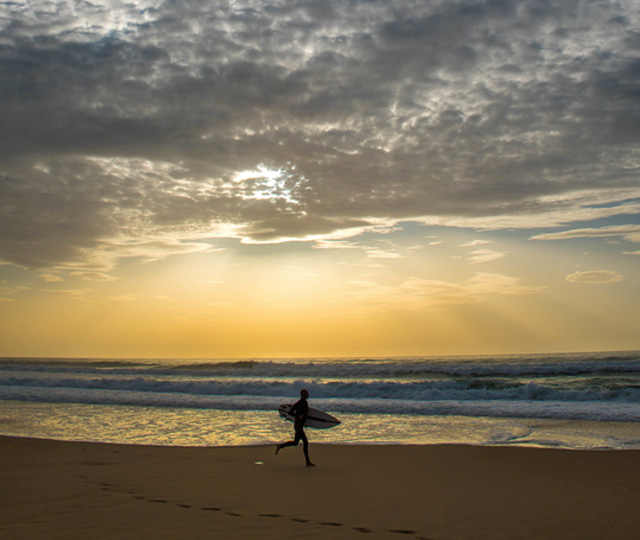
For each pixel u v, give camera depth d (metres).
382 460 10.50
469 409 18.47
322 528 5.88
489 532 5.81
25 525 5.90
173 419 17.53
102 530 5.71
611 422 15.19
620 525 6.08
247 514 6.48
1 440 13.32
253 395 25.30
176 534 5.57
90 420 17.41
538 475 8.92
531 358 60.28
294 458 10.86
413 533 5.74
